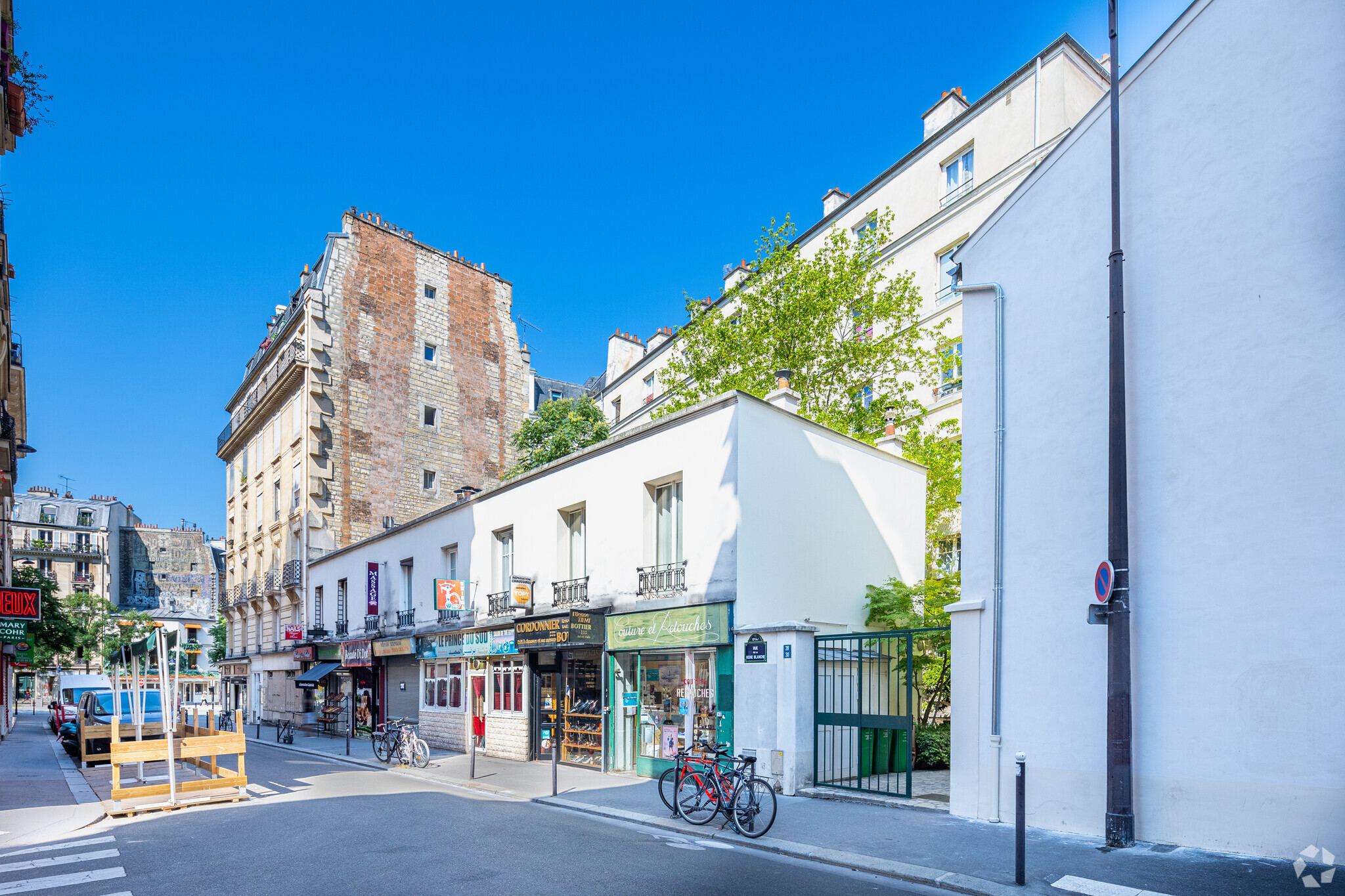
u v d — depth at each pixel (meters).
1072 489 9.00
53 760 18.84
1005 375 9.85
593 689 15.16
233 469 41.50
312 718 28.94
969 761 9.43
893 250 24.06
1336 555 7.03
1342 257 7.29
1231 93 8.17
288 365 32.12
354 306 32.62
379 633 24.02
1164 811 7.76
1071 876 6.75
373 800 11.30
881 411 18.92
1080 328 9.19
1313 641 7.07
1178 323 8.33
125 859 7.87
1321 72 7.57
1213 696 7.59
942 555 18.42
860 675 11.20
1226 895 6.12
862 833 8.55
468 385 36.19
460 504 20.56
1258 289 7.78
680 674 13.21
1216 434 7.90
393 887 6.59
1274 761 7.16
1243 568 7.56
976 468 9.97
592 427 31.17
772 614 12.63
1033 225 9.82
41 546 63.38
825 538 13.88
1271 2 7.96
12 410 25.47
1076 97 20.03
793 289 18.78
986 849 7.75
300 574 30.58
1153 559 8.18
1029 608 9.16
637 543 14.34
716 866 7.31
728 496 12.53
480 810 10.41
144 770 16.16
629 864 7.36
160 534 73.12
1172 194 8.52
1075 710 8.61
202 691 40.56
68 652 55.03
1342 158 7.37
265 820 9.76
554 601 16.36
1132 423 8.55
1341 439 7.11
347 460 31.55
